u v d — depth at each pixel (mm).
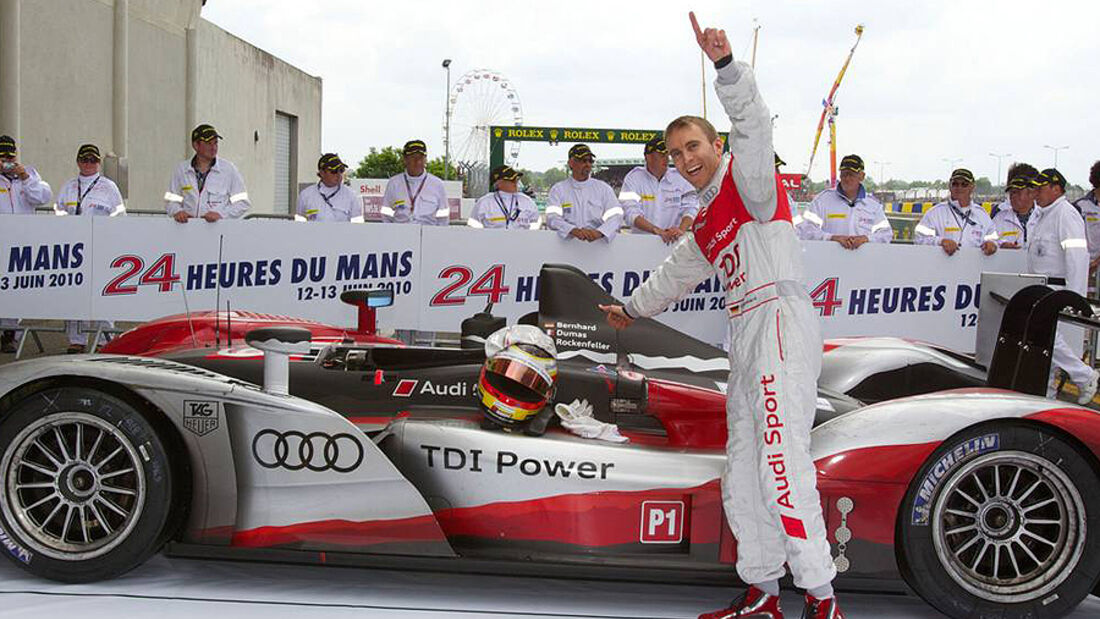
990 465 2879
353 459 2893
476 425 3074
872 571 2891
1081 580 2861
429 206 7898
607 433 3191
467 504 2971
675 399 3404
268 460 2902
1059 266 6691
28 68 12289
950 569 2865
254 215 7832
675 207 7262
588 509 2916
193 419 2877
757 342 2574
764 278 2588
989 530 2906
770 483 2549
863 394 4559
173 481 2893
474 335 3855
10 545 2863
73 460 2887
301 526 2902
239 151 21000
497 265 6684
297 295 6680
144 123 15797
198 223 6590
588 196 7062
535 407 3061
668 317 6688
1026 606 2873
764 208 2578
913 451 2848
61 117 13078
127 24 14539
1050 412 2852
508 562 2912
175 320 4844
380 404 3498
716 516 2908
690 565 2910
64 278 6629
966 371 4570
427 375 3559
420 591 3057
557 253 6684
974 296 6855
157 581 3016
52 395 2850
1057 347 6469
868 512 2863
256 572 3160
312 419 2895
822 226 7562
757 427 2572
